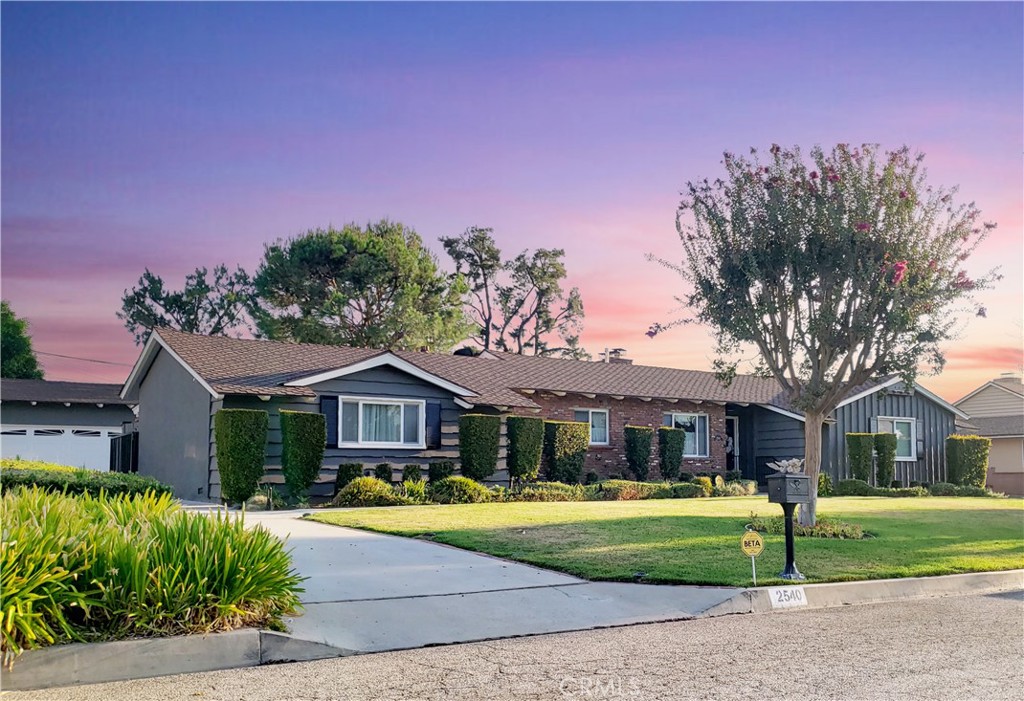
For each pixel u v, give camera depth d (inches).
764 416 1290.6
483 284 2303.2
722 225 605.0
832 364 616.4
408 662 285.9
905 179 582.6
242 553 304.7
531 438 949.2
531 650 303.6
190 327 1987.0
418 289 1769.2
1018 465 1572.3
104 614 282.4
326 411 858.8
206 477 839.7
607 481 992.2
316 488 836.6
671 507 734.5
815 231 585.3
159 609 287.0
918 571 456.4
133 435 1045.8
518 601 372.2
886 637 327.3
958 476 1261.1
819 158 595.5
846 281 582.6
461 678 265.0
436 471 905.5
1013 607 397.1
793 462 605.9
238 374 852.0
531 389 1082.1
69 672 261.3
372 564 433.1
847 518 678.5
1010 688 256.1
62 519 307.6
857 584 422.3
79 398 1302.9
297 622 318.7
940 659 291.9
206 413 847.1
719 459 1246.9
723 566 443.5
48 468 746.2
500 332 2309.3
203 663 278.8
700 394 1232.8
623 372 1256.8
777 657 293.7
